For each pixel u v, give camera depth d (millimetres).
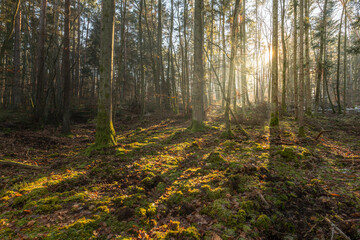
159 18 23250
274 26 10828
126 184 5035
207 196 4312
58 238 3092
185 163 6531
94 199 4316
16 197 4348
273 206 3807
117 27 30453
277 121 10664
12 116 14453
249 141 8531
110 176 5508
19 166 6320
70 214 3771
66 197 4383
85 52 33781
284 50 17578
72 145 10133
